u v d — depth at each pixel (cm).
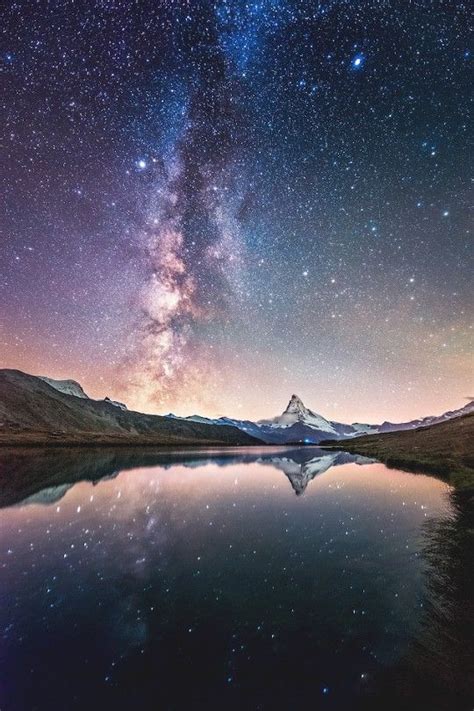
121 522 1825
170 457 7131
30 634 828
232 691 638
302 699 627
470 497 2288
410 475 3431
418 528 1661
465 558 1277
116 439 14025
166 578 1141
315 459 6462
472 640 802
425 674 689
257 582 1108
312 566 1233
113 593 1038
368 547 1416
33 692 646
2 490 2697
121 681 671
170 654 755
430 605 958
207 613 924
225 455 8162
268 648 773
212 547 1441
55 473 3838
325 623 873
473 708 605
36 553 1366
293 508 2144
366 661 727
